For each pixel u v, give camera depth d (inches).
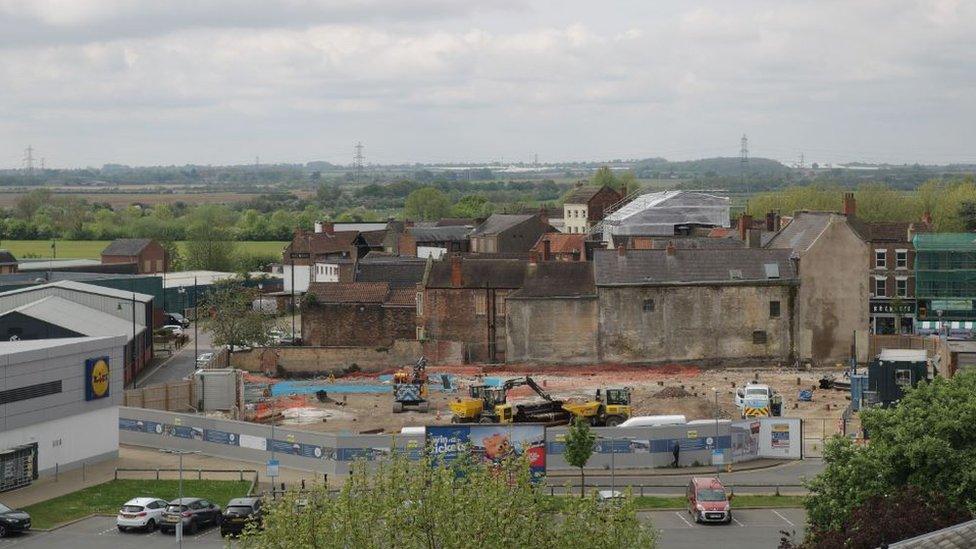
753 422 3398.1
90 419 3408.0
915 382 3932.1
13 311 4768.7
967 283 6259.8
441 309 5354.3
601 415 3836.1
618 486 3085.6
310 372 5290.4
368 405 4429.1
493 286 5319.9
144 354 5467.5
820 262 5221.5
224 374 4227.4
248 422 3676.2
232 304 5753.0
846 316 5241.1
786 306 5226.4
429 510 1870.1
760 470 3302.2
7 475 3080.7
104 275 7465.6
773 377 4945.9
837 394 4559.5
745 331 5231.3
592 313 5196.9
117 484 3166.8
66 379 3319.4
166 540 2652.6
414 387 4281.5
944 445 2289.6
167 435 3619.6
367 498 1926.7
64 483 3184.1
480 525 1862.7
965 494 2265.0
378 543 1872.5
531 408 3831.2
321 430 3892.7
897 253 6373.0
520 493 1926.7
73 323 4877.0
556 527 1959.9
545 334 5216.5
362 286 5684.1
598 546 1893.5
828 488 2368.4
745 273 5236.2
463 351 5324.8
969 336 5949.8
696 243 6200.8
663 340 5211.6
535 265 5315.0
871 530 2009.1
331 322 5565.9
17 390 3161.9
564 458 3100.4
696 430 3341.5
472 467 2028.8
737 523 2738.7
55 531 2736.2
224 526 2655.0
